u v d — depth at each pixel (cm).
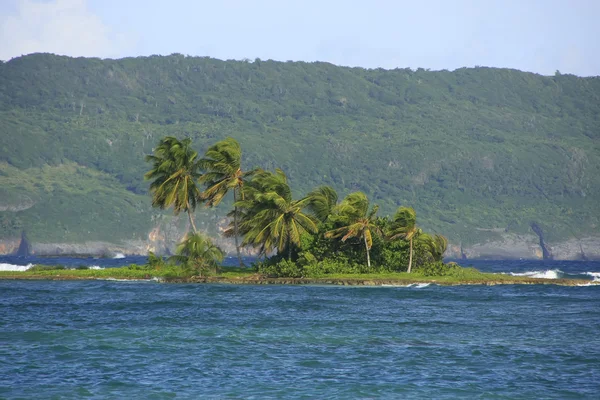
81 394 11994
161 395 12019
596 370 13838
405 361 14500
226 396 12000
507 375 13450
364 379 13088
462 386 12681
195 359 14512
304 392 12256
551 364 14312
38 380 12756
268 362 14338
